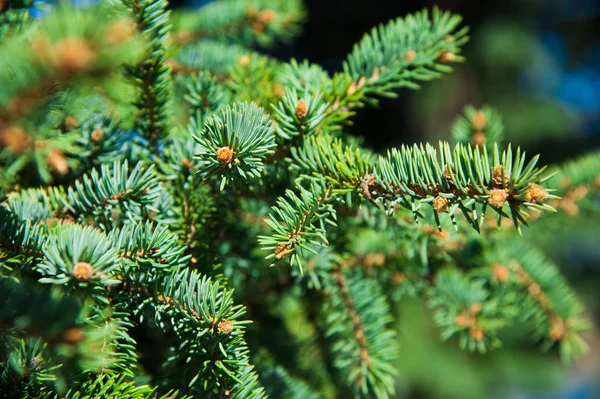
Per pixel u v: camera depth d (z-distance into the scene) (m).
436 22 0.54
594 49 3.56
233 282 0.54
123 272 0.46
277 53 2.83
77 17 0.38
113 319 0.46
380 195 0.47
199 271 0.50
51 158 0.49
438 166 0.45
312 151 0.49
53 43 0.38
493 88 3.07
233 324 0.46
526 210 0.44
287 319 0.59
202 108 0.53
